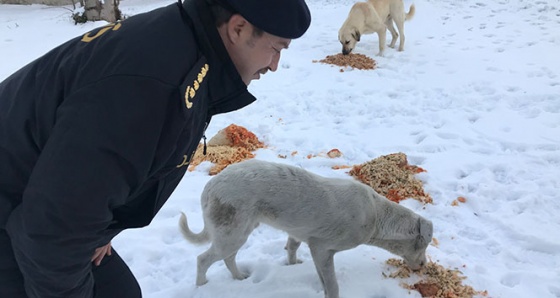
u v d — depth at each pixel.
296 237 3.53
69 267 1.54
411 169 5.14
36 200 1.41
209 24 1.58
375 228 3.51
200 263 3.59
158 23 1.57
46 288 1.61
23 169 1.63
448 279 3.58
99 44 1.53
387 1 8.98
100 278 2.29
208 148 5.71
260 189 3.29
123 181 1.48
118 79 1.42
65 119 1.41
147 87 1.44
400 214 3.56
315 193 3.33
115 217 1.85
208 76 1.65
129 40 1.50
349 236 3.37
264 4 1.52
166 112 1.49
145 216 1.87
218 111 1.86
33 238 1.44
